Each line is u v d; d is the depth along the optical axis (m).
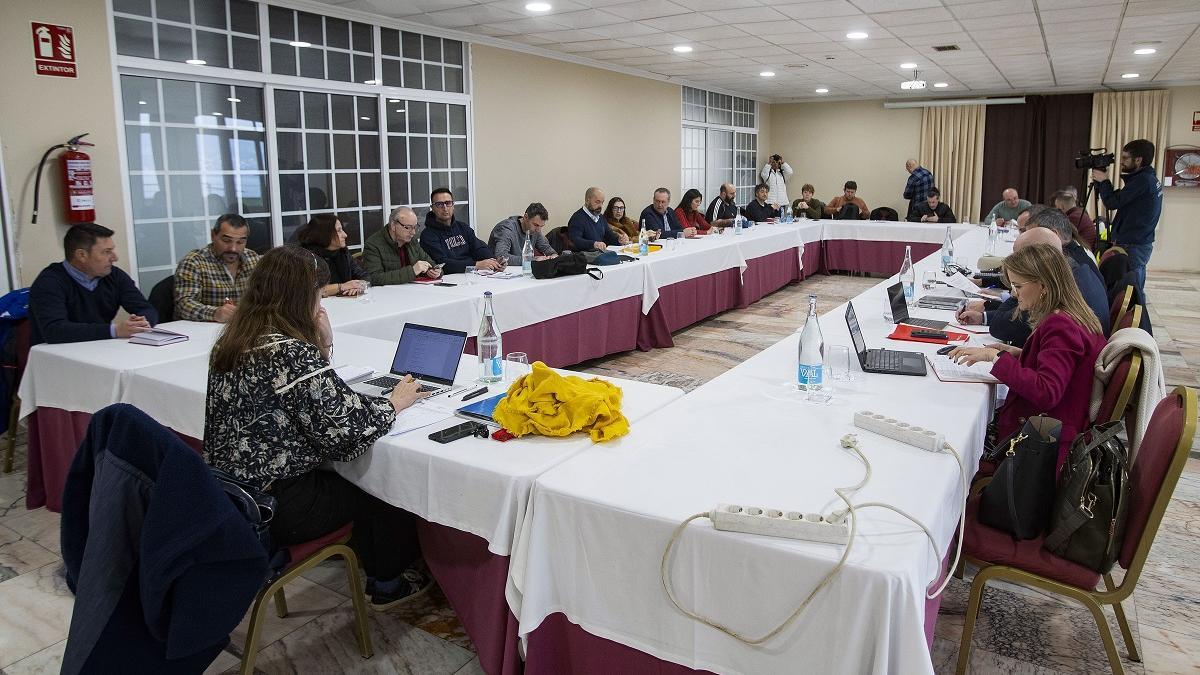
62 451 2.91
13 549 2.73
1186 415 1.57
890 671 1.30
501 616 1.76
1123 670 1.82
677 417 2.10
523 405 1.95
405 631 2.21
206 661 1.59
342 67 5.62
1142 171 5.78
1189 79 9.48
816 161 12.38
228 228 3.52
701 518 1.47
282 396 1.80
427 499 1.84
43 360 2.88
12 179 3.88
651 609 1.52
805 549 1.35
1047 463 1.77
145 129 4.50
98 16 4.14
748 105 11.79
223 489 1.54
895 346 2.91
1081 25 5.98
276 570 1.88
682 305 5.96
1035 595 2.37
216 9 4.75
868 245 9.16
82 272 3.21
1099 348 2.21
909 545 1.36
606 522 1.55
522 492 1.69
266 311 1.85
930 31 6.25
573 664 1.68
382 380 2.45
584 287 4.72
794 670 1.37
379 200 6.10
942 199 11.51
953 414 2.09
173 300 3.61
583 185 8.23
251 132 5.11
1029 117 10.87
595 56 7.69
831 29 6.16
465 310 3.84
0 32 3.77
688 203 8.13
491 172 7.03
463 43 6.57
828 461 1.77
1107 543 1.68
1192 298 7.94
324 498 1.92
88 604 1.43
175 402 2.46
